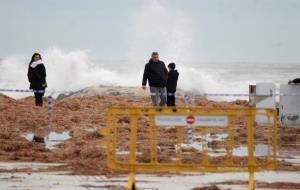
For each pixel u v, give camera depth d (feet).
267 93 144.46
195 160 104.58
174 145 124.47
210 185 88.58
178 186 87.45
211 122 79.00
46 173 96.37
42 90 181.57
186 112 79.36
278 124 157.28
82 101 204.64
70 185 87.20
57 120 161.79
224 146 125.90
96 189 84.64
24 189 84.28
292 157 115.75
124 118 156.25
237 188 86.74
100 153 112.98
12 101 197.88
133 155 79.92
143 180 91.66
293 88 155.22
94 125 157.58
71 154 114.01
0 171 97.76
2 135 133.49
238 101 221.05
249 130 79.82
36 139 135.13
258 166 80.28
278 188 87.25
